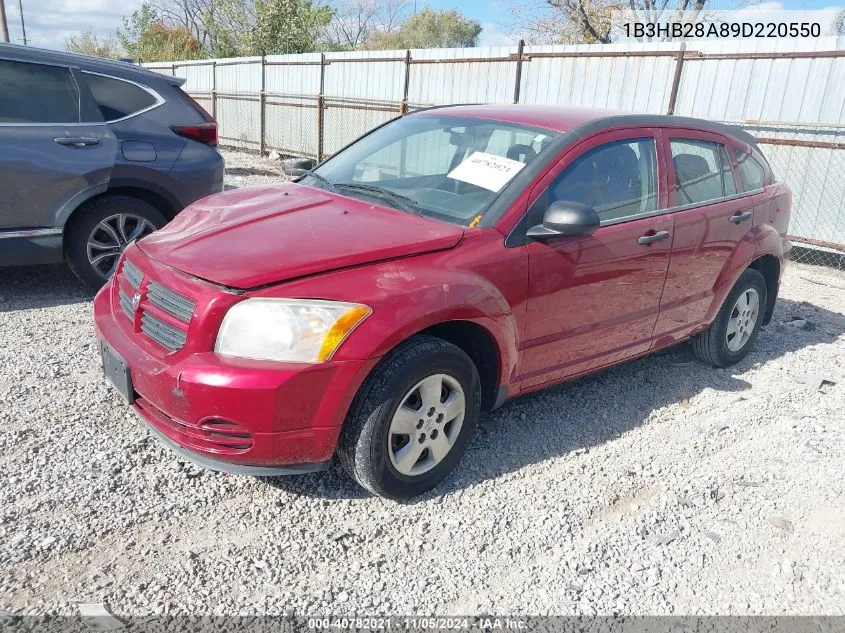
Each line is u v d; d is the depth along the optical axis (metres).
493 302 3.18
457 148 3.90
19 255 5.15
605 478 3.52
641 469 3.63
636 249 3.88
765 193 5.02
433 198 3.60
